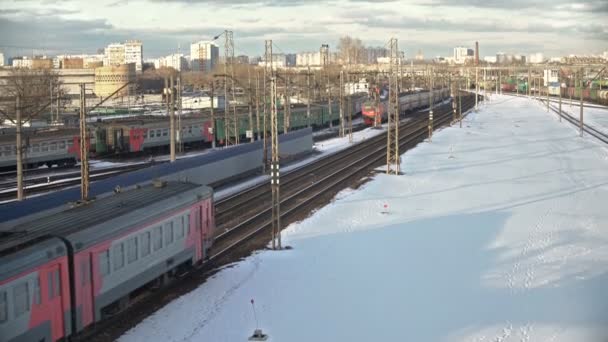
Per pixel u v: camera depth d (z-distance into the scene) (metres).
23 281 21.14
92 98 151.50
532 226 45.03
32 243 22.33
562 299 30.69
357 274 33.59
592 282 33.12
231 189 56.78
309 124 107.44
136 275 27.52
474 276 33.84
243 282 31.58
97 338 24.34
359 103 136.88
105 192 38.94
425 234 42.16
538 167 73.12
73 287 23.59
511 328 27.16
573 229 44.34
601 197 55.97
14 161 63.16
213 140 81.00
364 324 27.20
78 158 71.00
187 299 28.91
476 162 77.00
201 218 33.25
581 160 78.75
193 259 32.59
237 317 27.27
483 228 44.16
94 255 24.61
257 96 76.94
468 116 146.12
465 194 56.50
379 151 86.31
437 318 28.08
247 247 37.88
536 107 170.00
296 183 60.47
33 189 53.53
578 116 140.75
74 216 26.27
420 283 32.53
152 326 25.72
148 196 30.61
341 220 45.38
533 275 34.19
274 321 27.11
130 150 76.38
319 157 79.62
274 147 36.94
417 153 84.00
